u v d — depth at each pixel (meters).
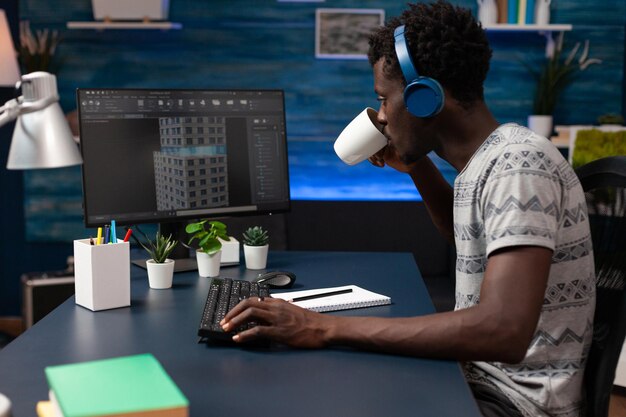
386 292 1.59
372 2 3.76
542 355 1.16
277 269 1.87
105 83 3.85
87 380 0.77
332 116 3.84
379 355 1.11
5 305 4.00
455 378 1.01
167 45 3.83
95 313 1.41
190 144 1.91
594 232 1.39
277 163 2.05
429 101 1.17
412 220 3.57
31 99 1.37
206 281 1.72
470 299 1.21
